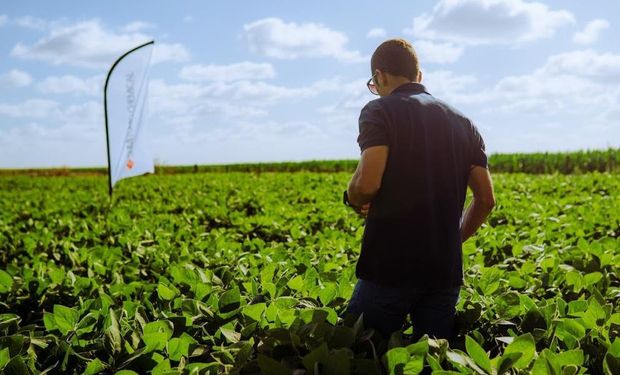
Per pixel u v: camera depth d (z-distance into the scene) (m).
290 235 6.94
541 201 8.91
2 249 6.41
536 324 3.18
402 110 2.89
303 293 3.69
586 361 2.81
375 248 2.92
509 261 4.95
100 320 3.28
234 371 2.70
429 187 2.88
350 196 2.94
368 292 2.98
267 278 3.91
